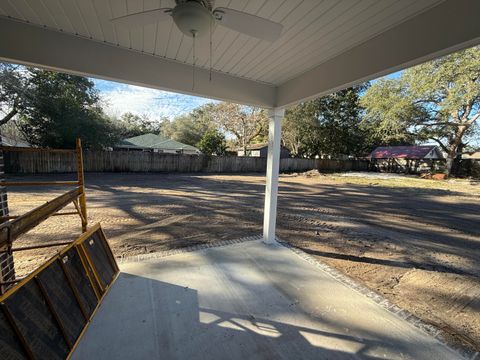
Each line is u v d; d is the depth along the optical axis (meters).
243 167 18.80
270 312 2.21
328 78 2.67
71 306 1.83
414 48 1.86
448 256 3.79
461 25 1.59
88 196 7.45
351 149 24.19
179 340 1.84
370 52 2.21
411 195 9.88
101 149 14.42
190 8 1.39
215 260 3.25
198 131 28.12
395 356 1.76
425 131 17.17
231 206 6.92
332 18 1.90
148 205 6.60
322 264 3.27
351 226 5.34
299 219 5.83
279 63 2.77
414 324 2.12
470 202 8.49
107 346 1.75
